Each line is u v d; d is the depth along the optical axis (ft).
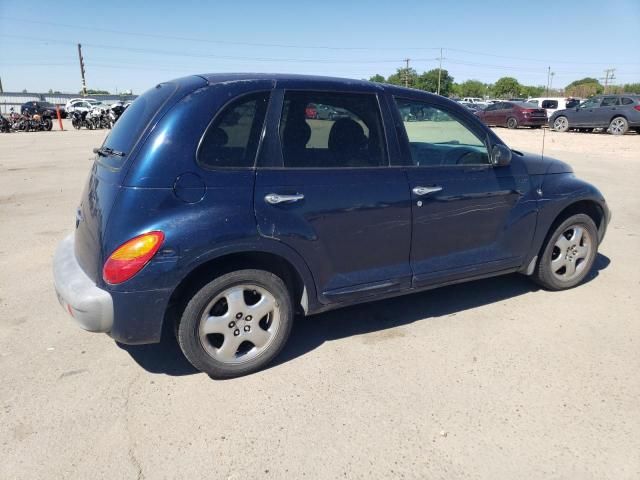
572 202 14.32
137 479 7.95
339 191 10.87
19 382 10.52
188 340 10.07
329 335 12.59
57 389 10.27
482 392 10.13
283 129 10.48
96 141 66.33
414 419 9.32
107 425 9.18
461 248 12.90
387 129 11.68
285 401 9.89
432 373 10.82
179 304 10.05
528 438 8.82
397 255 11.96
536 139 63.87
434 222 12.21
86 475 8.02
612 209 25.96
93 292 9.46
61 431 9.02
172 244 9.34
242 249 9.91
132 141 9.91
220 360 10.44
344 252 11.21
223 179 9.79
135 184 9.32
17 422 9.25
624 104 69.36
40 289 15.34
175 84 10.52
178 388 10.34
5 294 14.96
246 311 10.47
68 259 11.01
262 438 8.84
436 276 12.55
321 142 10.89
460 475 8.02
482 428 9.07
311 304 11.19
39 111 98.37
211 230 9.59
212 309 10.28
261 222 10.03
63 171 38.81
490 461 8.30
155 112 9.89
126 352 11.81
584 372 10.82
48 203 27.37
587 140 62.69
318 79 11.12
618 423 9.20
